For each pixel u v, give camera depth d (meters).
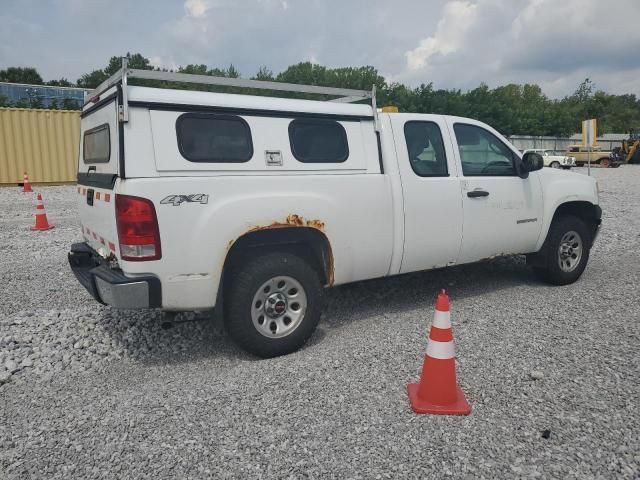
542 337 4.27
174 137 3.65
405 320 4.87
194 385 3.62
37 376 3.85
